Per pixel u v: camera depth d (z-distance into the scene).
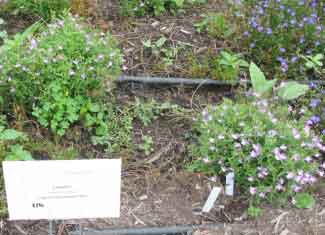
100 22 1.19
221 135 0.89
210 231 0.86
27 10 1.17
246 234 0.86
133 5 1.24
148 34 1.21
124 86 1.09
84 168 0.68
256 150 0.86
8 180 0.68
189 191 0.92
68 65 0.93
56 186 0.69
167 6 1.29
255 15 1.18
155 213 0.88
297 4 1.20
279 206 0.90
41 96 0.93
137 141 0.98
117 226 0.85
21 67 0.91
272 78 1.15
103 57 0.96
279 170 0.89
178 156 0.97
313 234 0.87
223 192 0.92
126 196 0.90
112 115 0.99
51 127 0.94
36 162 0.67
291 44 1.17
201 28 1.24
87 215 0.72
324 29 1.20
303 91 1.05
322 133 1.02
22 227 0.83
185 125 1.03
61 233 0.83
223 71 1.13
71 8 1.19
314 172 0.95
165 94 1.09
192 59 1.15
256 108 0.95
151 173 0.93
